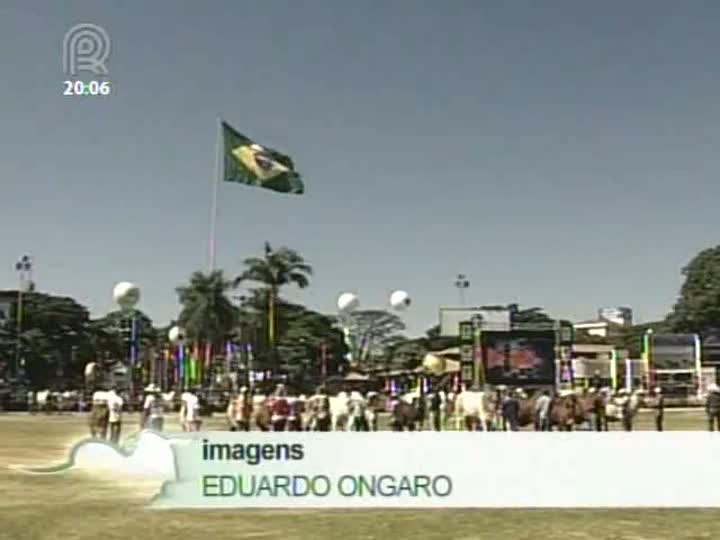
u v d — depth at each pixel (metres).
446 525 15.42
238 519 15.92
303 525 15.34
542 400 32.38
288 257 85.38
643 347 85.94
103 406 29.47
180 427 35.03
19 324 102.44
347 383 49.47
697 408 71.12
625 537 14.45
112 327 110.50
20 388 76.12
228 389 57.81
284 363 95.50
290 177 32.34
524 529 15.07
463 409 31.55
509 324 79.81
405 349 112.19
